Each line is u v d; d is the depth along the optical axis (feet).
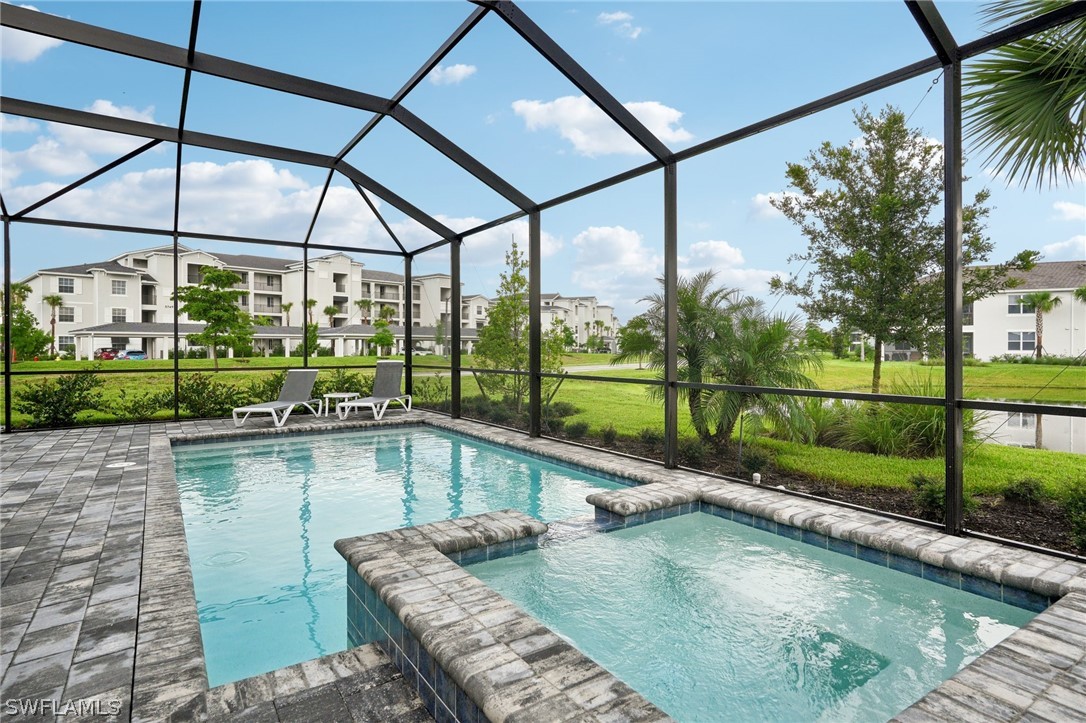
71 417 26.48
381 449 24.75
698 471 17.71
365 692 7.17
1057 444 13.38
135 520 13.14
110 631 8.11
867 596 10.46
